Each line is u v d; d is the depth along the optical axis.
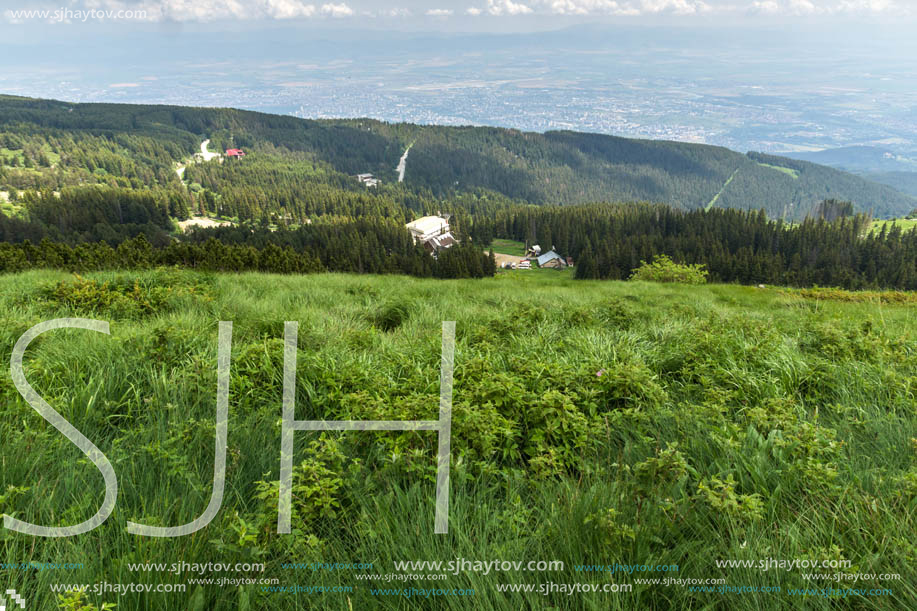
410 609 2.01
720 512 2.46
